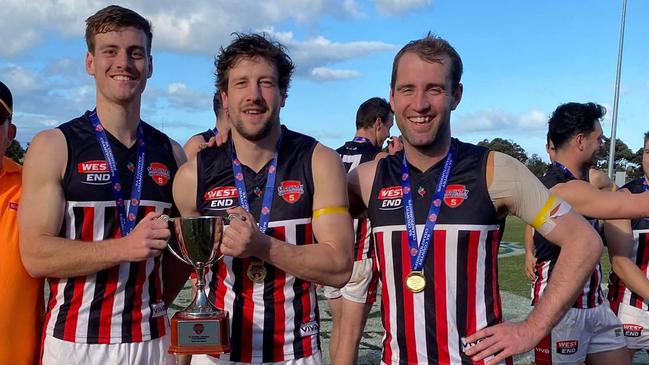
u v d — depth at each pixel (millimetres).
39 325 2670
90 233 2514
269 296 2430
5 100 2619
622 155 47094
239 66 2355
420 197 2377
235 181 2484
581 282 2217
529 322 2193
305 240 2461
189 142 4840
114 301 2512
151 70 2736
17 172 2732
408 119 2328
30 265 2404
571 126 3576
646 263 3891
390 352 2416
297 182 2461
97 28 2553
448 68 2293
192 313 2309
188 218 2307
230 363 2439
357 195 2568
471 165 2359
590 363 3740
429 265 2318
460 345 2283
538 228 2328
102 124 2609
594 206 2865
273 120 2408
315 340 2527
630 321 3971
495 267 2361
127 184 2588
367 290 4699
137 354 2543
